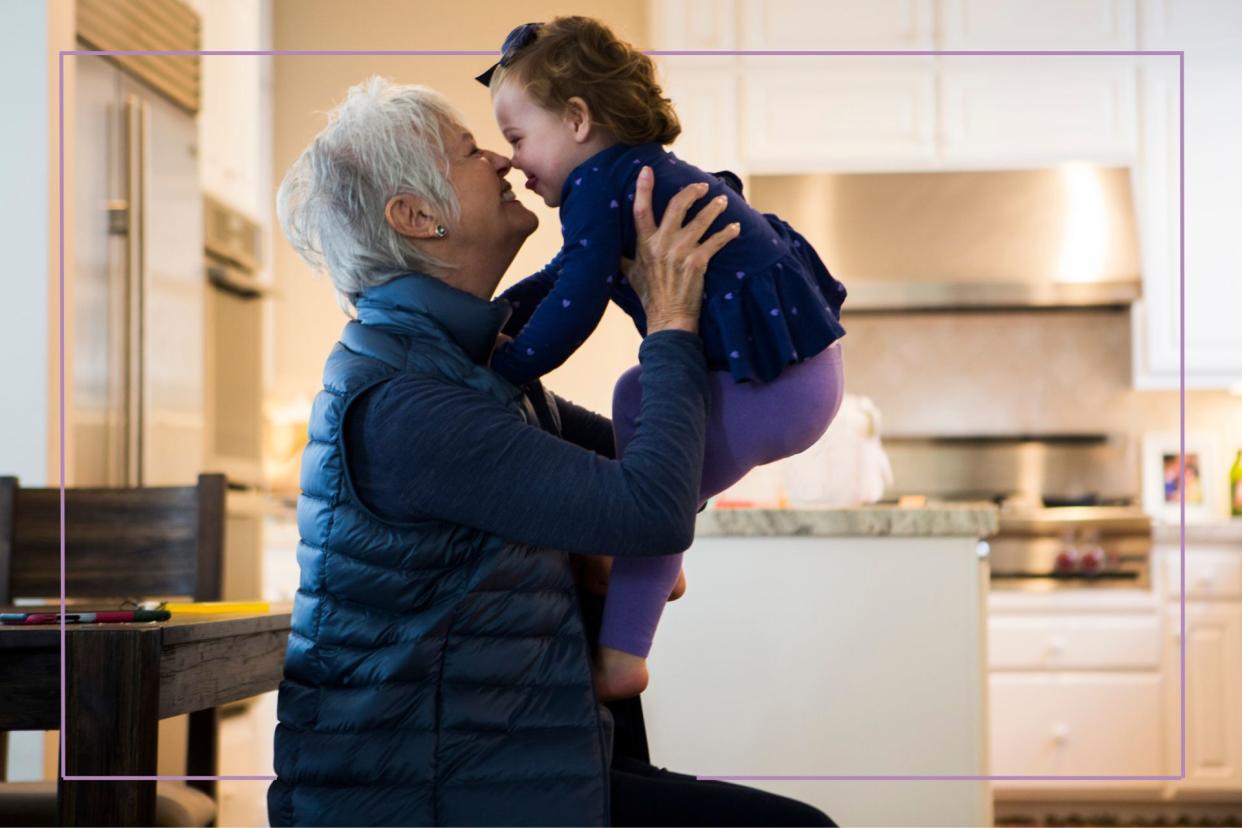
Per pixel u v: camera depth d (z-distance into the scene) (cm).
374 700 128
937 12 496
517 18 538
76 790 134
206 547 234
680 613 242
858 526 240
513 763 129
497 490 127
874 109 495
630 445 132
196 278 406
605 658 144
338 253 142
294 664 132
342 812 128
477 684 129
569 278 143
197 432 402
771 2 497
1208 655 451
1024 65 497
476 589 129
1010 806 460
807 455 272
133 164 352
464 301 138
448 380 133
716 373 145
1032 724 452
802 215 498
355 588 130
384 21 541
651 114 150
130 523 236
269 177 541
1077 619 453
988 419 542
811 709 239
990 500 537
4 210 313
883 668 239
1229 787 446
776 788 239
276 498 509
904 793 237
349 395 131
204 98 445
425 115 143
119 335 349
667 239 139
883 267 495
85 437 336
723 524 241
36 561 236
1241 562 453
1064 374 541
